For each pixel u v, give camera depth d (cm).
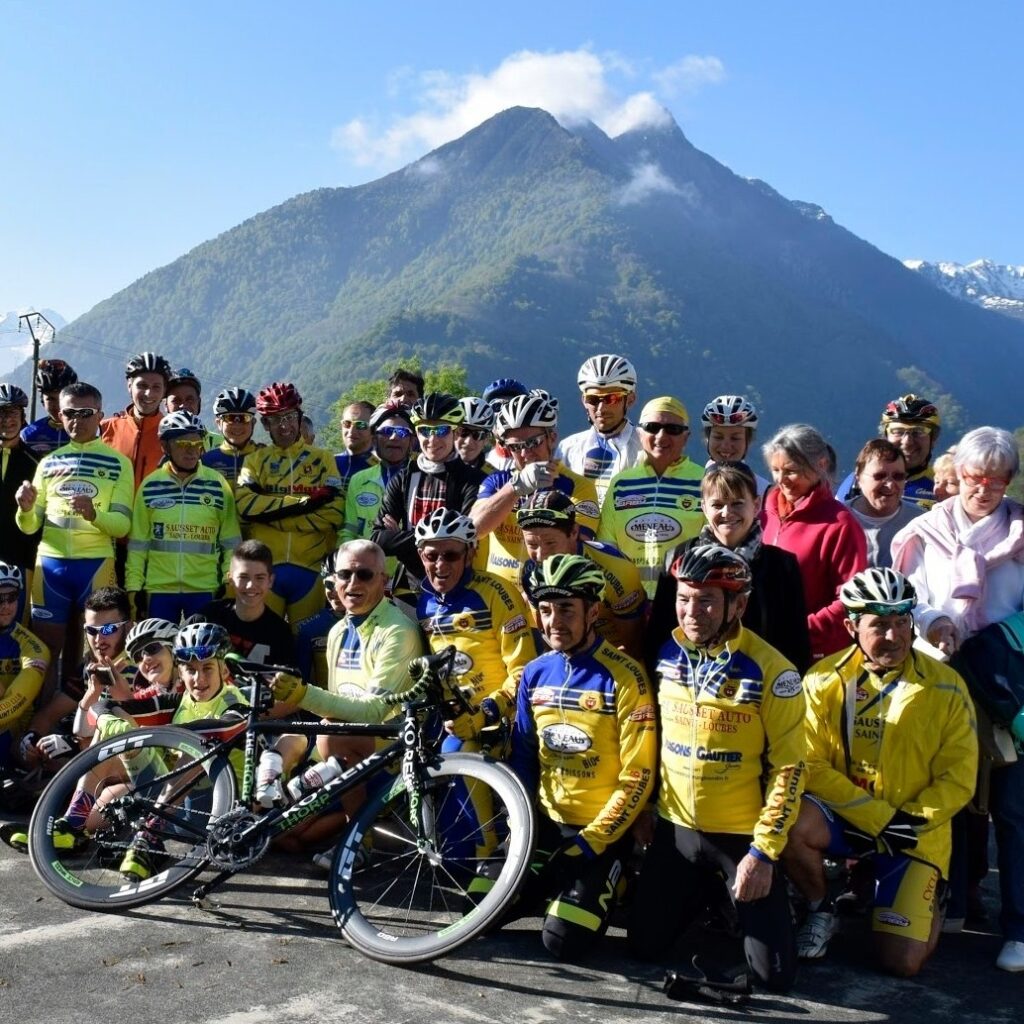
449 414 564
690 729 390
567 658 411
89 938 380
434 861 388
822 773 403
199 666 473
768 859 366
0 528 699
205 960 363
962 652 422
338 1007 331
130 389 734
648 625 434
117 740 451
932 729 398
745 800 385
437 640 465
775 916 368
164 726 448
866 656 407
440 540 453
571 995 348
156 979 347
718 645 389
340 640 472
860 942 416
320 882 445
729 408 564
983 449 433
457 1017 327
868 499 547
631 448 614
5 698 548
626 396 613
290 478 648
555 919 379
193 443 630
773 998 355
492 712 438
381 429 688
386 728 409
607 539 538
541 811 418
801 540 490
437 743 412
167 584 631
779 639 423
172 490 636
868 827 393
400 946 365
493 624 459
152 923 397
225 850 405
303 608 636
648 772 395
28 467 710
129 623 566
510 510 497
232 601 556
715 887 409
